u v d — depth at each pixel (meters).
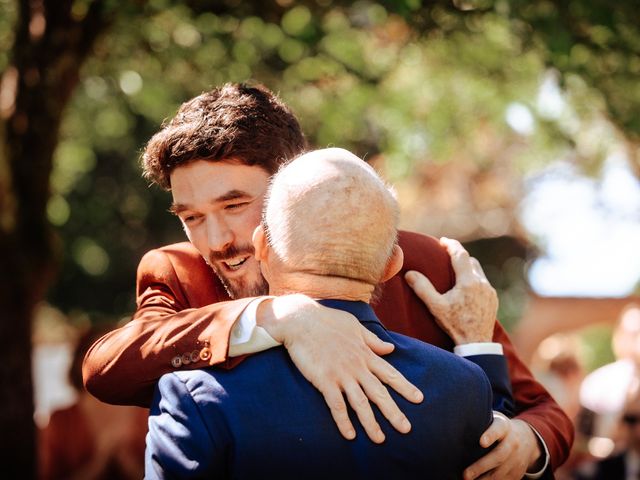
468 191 11.78
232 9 4.84
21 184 4.62
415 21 4.53
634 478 4.71
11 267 4.56
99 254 10.97
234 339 1.89
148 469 1.86
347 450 1.81
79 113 8.41
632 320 5.78
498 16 4.38
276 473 1.79
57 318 11.97
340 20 5.30
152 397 2.01
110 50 5.58
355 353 1.86
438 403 1.88
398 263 1.99
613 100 4.84
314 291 1.91
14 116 4.63
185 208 2.19
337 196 1.88
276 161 2.20
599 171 8.65
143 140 9.16
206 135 2.14
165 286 2.28
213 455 1.79
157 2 4.75
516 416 2.37
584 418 5.77
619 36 4.24
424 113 6.57
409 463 1.83
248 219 2.17
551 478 2.24
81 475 4.59
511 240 13.23
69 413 4.69
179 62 5.74
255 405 1.81
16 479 4.50
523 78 5.79
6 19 5.36
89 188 10.54
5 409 4.53
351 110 6.21
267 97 2.29
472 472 1.94
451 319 2.29
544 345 6.21
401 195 11.35
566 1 4.12
